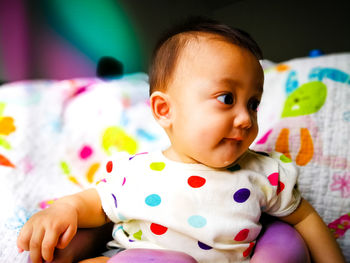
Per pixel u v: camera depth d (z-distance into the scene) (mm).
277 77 1210
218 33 612
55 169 1021
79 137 1164
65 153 1099
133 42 2020
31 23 1782
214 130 559
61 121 1237
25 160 1008
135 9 1993
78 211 615
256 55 611
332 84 1062
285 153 931
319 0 1586
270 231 618
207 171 608
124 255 481
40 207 798
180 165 622
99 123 1219
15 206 769
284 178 650
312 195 858
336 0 1548
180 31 657
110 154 1103
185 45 613
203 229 569
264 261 533
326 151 912
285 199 647
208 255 579
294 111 1022
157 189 605
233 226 576
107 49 1976
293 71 1190
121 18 1984
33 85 1448
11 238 647
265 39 1740
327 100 1021
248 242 598
